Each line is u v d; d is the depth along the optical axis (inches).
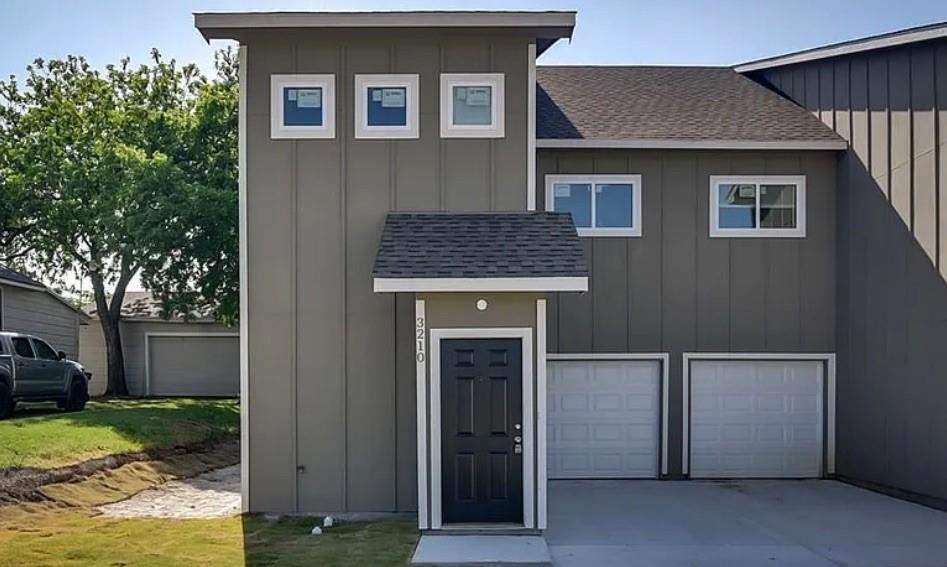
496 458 382.9
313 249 426.3
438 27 418.9
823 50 539.8
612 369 539.8
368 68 429.4
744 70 646.5
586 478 535.2
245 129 427.8
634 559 336.2
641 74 660.1
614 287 535.5
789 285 539.8
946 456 431.5
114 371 1001.5
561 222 414.3
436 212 424.8
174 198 835.4
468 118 429.1
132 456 545.6
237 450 680.4
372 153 427.8
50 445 503.5
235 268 848.3
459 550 346.0
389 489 422.6
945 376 433.1
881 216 490.3
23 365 652.1
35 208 971.9
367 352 425.4
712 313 537.6
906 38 458.0
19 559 326.0
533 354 383.6
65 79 1091.9
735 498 470.9
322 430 424.2
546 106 583.2
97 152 944.9
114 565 319.0
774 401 541.6
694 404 539.8
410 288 370.6
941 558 340.2
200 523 399.9
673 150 537.3
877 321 493.0
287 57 429.1
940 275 436.1
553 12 417.1
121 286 999.6
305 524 397.1
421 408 381.7
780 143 530.9
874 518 417.4
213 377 1055.6
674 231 537.6
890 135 482.6
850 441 522.3
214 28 415.2
